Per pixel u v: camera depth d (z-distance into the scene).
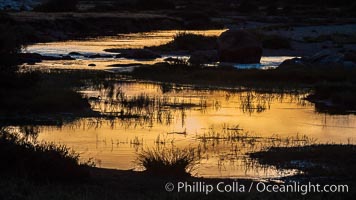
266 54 123.38
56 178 33.66
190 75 85.50
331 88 70.62
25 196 29.31
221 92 72.50
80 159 39.69
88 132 49.19
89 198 29.31
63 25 172.50
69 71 89.19
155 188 32.59
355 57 99.19
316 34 167.50
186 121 54.66
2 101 57.72
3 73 63.97
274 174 36.25
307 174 36.25
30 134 47.72
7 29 66.62
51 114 56.34
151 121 54.47
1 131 41.72
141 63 105.25
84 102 61.00
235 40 108.50
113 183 33.53
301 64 94.25
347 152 41.31
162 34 179.25
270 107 63.09
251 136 48.12
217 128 51.47
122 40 158.38
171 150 40.94
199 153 41.47
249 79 82.44
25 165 33.66
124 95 68.38
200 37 136.88
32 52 121.38
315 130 51.34
